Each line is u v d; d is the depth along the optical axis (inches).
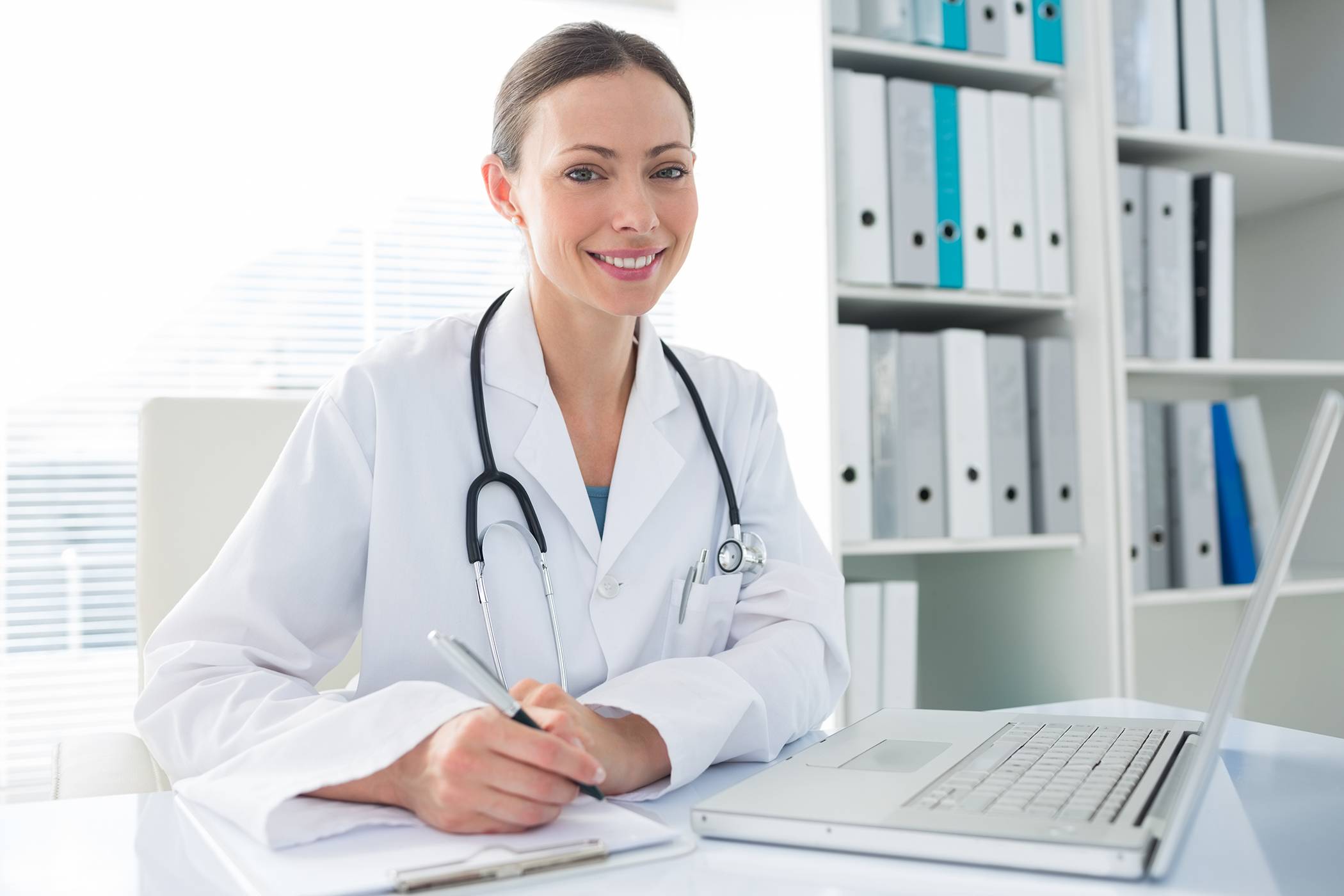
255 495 48.6
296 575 35.2
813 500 67.7
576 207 36.6
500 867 21.0
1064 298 73.7
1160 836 20.2
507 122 39.4
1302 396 88.9
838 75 67.4
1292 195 88.2
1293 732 32.6
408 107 88.1
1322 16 88.0
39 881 21.5
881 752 28.0
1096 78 72.3
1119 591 70.6
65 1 79.4
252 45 84.1
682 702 29.6
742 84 77.6
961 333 69.7
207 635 34.0
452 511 37.3
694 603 39.0
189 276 82.3
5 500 77.8
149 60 81.5
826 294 65.9
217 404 48.9
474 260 89.7
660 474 40.0
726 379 46.1
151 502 47.2
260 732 28.3
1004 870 20.8
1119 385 71.3
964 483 69.3
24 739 77.6
